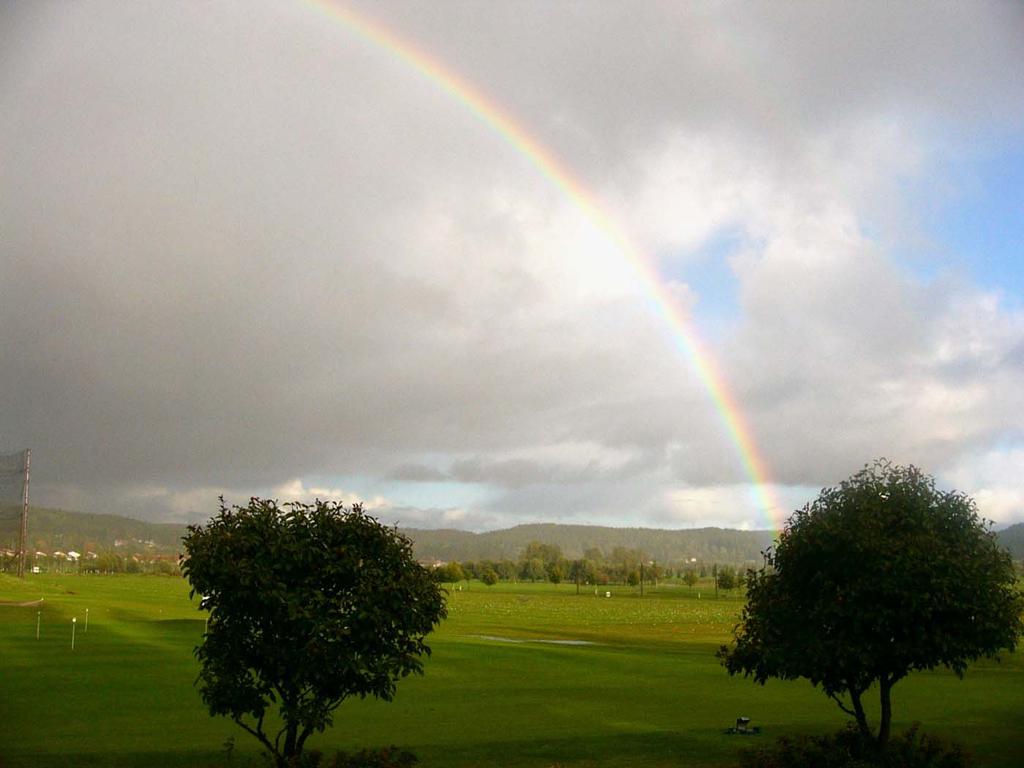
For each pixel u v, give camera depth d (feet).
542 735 103.71
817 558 75.77
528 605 561.02
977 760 89.51
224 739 97.55
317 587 66.74
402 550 69.31
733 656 80.23
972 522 76.33
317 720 63.46
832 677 74.59
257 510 68.03
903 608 70.03
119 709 117.70
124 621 279.90
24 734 99.91
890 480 78.23
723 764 88.07
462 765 87.10
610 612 492.95
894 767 73.41
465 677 163.12
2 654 184.75
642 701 134.31
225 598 64.80
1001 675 173.58
